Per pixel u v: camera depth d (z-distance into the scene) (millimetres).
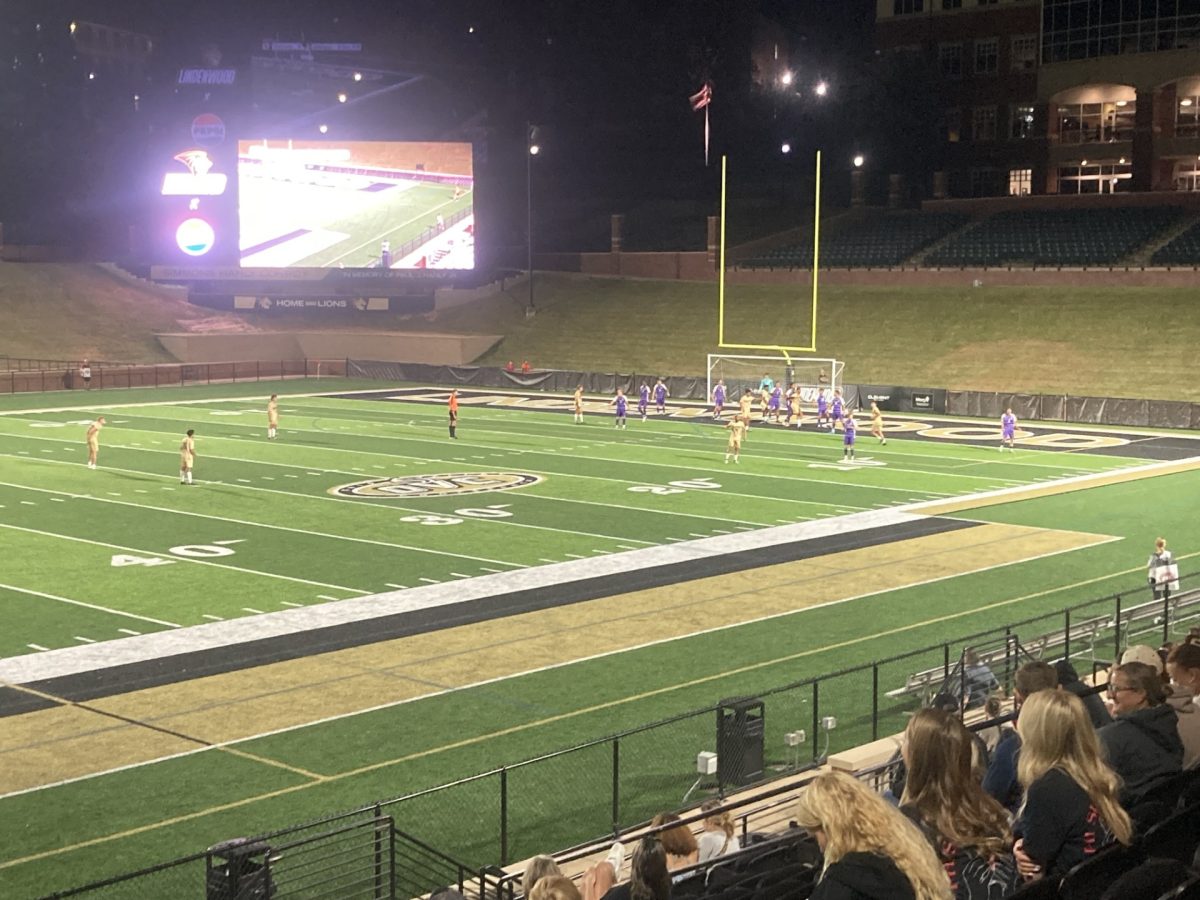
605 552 25828
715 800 9555
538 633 19797
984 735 9430
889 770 10250
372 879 10688
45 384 60781
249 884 9219
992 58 74062
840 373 55562
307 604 21516
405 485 34000
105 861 11680
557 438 44594
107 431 45438
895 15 77500
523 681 17359
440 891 7949
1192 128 66625
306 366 69812
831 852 4543
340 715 15914
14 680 17281
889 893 4395
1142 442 43906
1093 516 29984
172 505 30719
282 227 66125
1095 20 68250
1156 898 4852
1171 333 54469
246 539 26797
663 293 70000
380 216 66500
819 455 40781
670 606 21531
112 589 22422
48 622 20266
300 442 42719
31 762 14258
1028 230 65188
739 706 13055
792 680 17406
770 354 61906
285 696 16656
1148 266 58562
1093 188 71938
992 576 23828
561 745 14844
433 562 24766
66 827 12453
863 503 31766
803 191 83688
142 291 71438
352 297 68750
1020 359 55906
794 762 14133
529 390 63156
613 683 17281
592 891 7379
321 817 12641
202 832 12328
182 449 34000
